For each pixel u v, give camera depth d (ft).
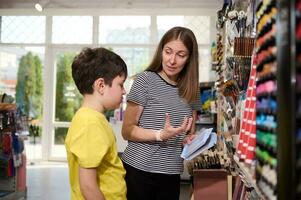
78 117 4.20
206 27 22.58
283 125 2.13
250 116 3.71
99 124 4.14
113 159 4.39
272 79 2.43
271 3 2.50
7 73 23.76
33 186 16.08
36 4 20.93
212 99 16.03
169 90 5.51
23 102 23.49
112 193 4.32
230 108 7.82
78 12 22.91
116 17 23.48
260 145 2.78
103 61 4.36
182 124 5.28
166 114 5.26
